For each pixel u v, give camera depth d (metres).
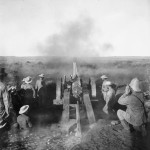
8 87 7.52
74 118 7.12
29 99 8.18
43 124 6.82
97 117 7.16
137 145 4.22
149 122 5.13
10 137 5.84
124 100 4.66
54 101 8.95
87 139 4.75
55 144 5.43
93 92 9.26
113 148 4.16
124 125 4.88
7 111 6.20
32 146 5.39
